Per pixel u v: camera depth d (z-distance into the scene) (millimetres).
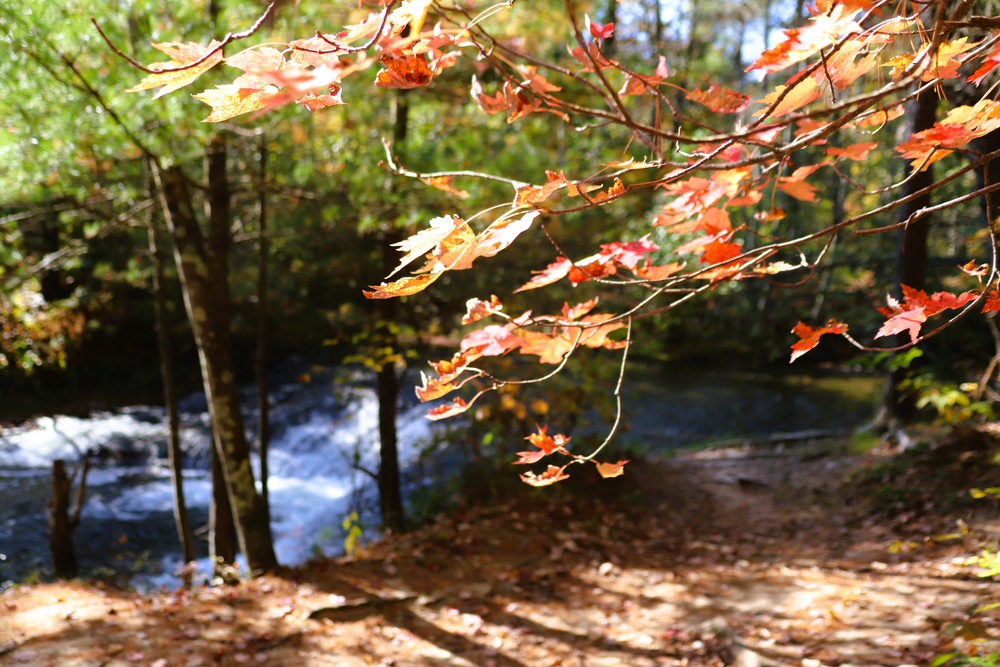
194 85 5531
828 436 12398
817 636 4668
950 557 5922
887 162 12883
